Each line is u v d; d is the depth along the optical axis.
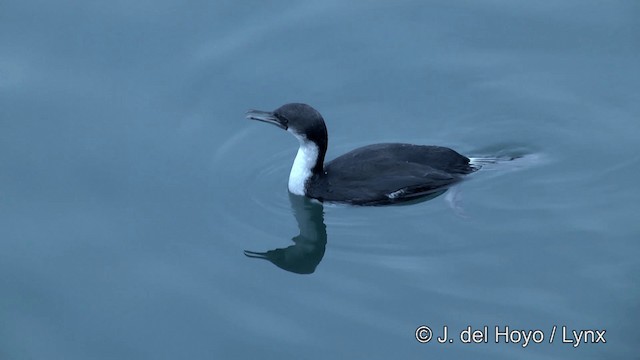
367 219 16.17
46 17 20.45
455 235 15.77
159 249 15.91
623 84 19.06
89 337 14.41
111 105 18.75
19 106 18.64
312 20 20.56
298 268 15.48
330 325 14.40
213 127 18.36
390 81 19.30
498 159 17.30
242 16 20.62
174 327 14.50
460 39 20.22
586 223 15.88
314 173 16.44
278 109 16.23
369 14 20.78
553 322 14.21
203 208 16.70
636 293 14.57
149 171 17.47
